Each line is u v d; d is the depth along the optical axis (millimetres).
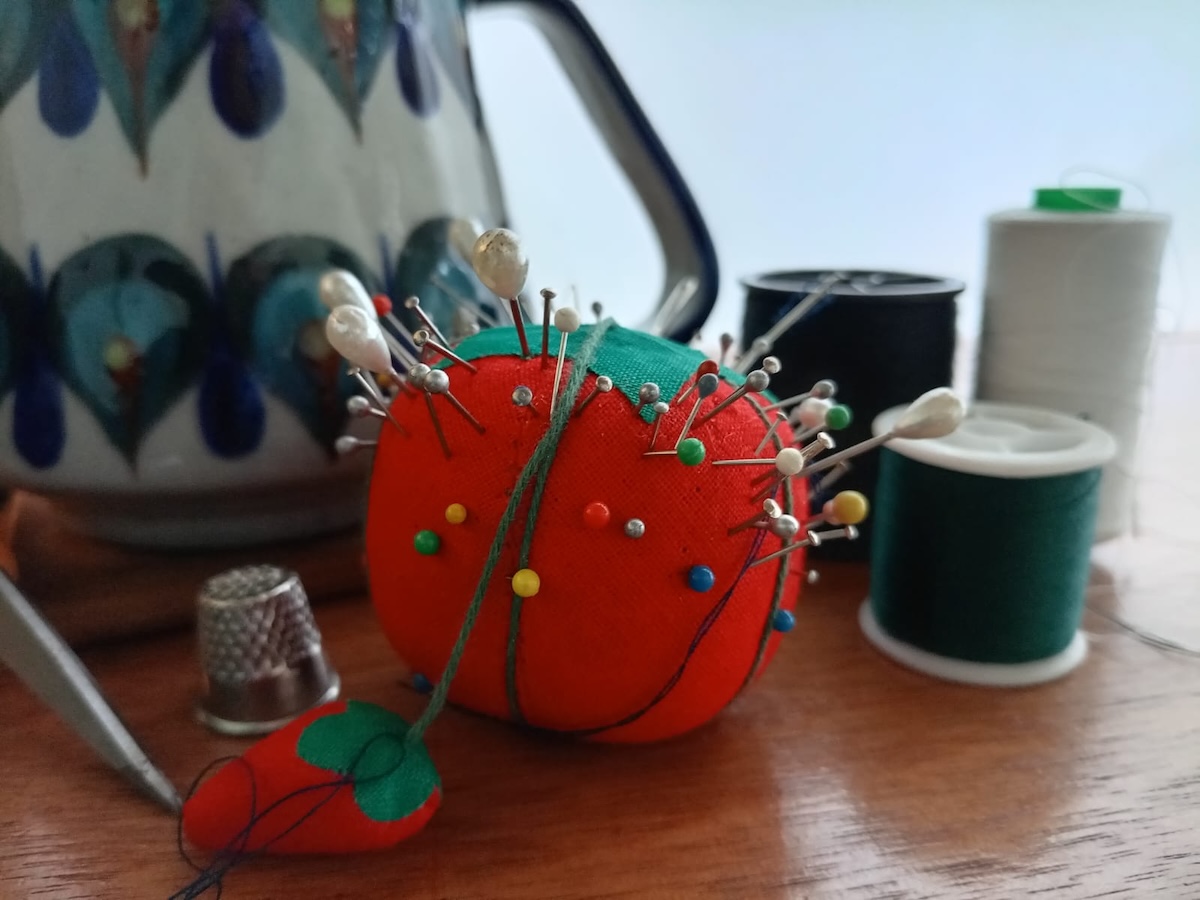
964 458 144
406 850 113
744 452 117
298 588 144
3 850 113
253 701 137
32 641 123
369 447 139
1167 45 308
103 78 131
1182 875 108
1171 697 146
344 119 145
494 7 190
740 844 114
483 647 116
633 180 202
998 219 194
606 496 109
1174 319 301
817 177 318
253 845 109
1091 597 180
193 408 144
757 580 119
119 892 107
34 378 141
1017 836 115
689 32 297
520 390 106
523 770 128
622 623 111
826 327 183
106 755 122
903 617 157
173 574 166
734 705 145
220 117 135
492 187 187
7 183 135
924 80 311
